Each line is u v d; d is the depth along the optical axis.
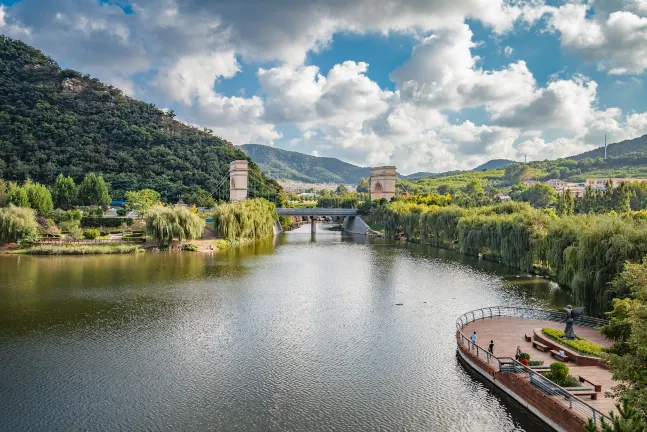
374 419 32.59
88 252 104.06
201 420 32.19
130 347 45.75
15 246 104.81
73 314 56.56
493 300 65.19
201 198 179.12
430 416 33.06
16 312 57.12
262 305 62.22
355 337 49.41
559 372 32.66
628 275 31.61
